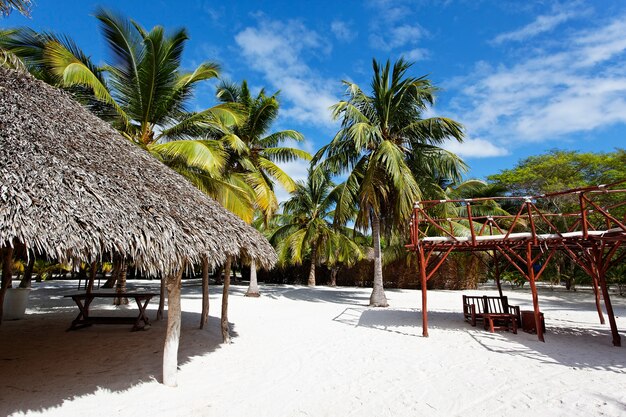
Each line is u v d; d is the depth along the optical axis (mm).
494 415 4035
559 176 24719
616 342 7344
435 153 14164
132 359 5914
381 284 14305
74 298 8070
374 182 13641
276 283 30953
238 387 4879
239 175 15461
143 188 4871
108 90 11727
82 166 4281
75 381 4812
